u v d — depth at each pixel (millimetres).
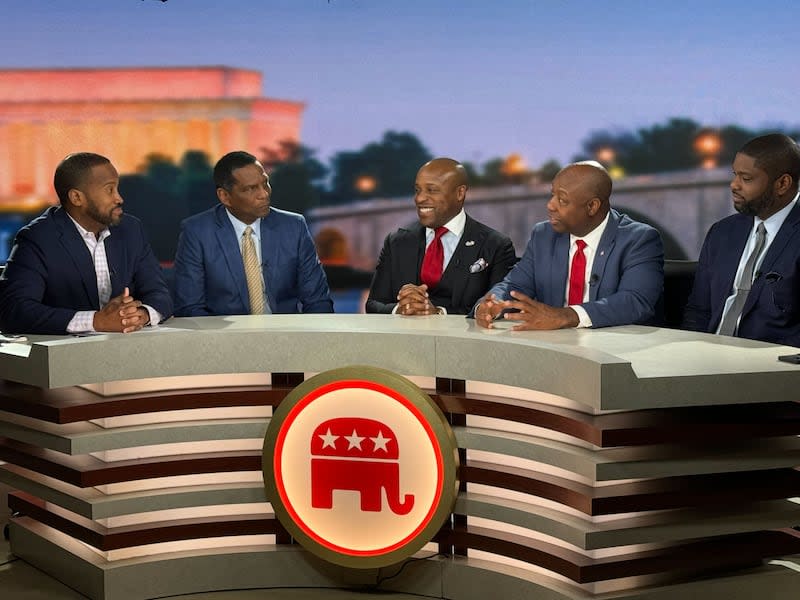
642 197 6734
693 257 6715
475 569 3061
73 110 6816
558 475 2934
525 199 6852
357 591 3195
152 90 6844
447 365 3039
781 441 2865
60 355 2934
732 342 3072
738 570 2945
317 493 3096
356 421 3043
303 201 6996
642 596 2814
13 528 3516
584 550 2777
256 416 3246
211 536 3213
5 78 6738
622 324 3340
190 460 3166
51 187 6863
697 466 2734
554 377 2783
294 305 4402
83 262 3559
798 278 3580
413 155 6914
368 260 7066
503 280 3779
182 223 4305
